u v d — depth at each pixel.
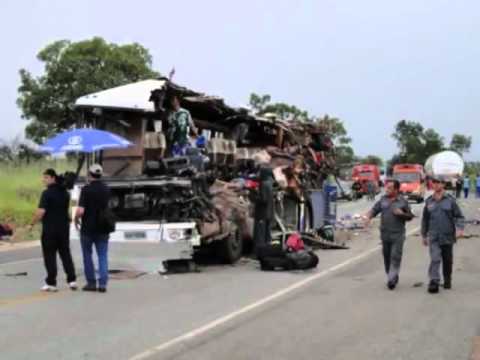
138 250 13.66
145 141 14.04
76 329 8.48
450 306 10.05
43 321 8.95
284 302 10.38
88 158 14.19
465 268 14.30
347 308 9.89
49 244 11.34
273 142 19.14
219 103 15.56
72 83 40.00
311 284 12.18
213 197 14.74
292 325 8.75
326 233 20.16
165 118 14.45
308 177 19.84
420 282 12.41
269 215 15.66
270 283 12.30
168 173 13.79
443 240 11.41
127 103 13.81
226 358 7.18
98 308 9.87
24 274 13.72
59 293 11.18
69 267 11.51
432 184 11.65
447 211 11.42
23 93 40.84
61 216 11.40
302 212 18.84
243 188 15.77
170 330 8.44
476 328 8.61
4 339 7.95
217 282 12.42
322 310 9.73
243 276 13.22
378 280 12.66
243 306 10.03
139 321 8.96
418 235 21.97
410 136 99.75
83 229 11.38
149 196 13.75
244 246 16.52
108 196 11.45
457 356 7.29
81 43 40.81
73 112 15.15
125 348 7.55
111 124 14.27
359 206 40.28
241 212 15.37
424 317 9.27
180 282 12.42
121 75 40.34
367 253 17.19
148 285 12.05
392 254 11.70
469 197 50.34
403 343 7.84
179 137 14.45
